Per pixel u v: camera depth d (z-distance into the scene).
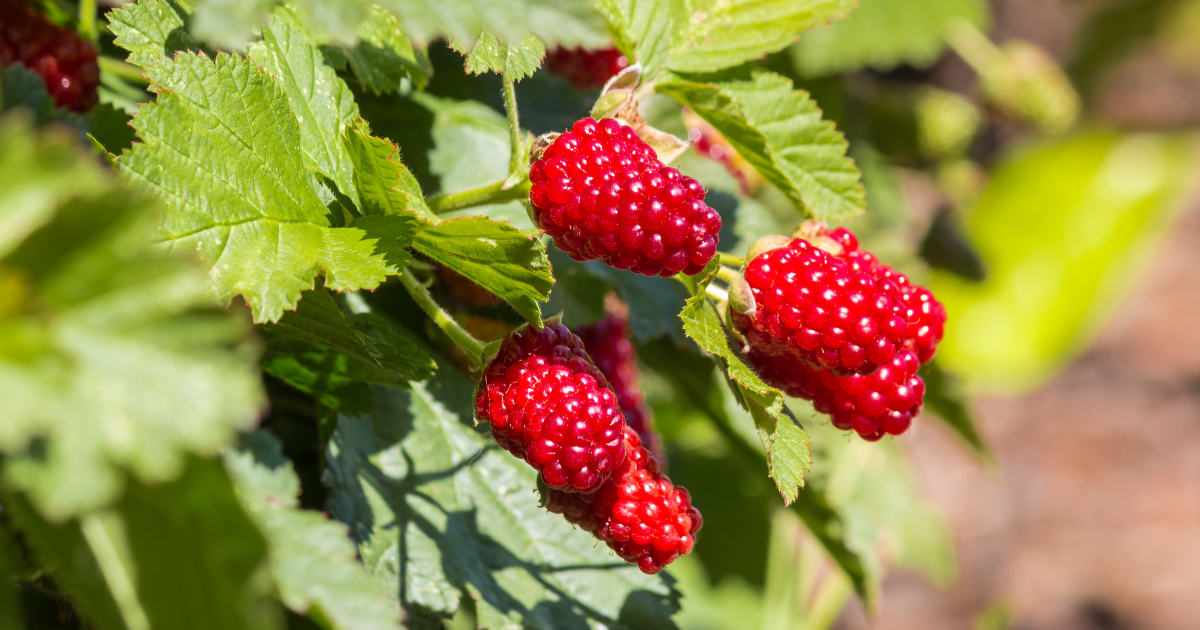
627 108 0.52
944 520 0.93
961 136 0.96
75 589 0.46
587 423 0.50
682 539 0.51
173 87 0.50
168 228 0.50
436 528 0.54
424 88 0.57
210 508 0.45
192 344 0.44
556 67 0.59
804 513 0.64
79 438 0.43
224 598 0.45
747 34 0.57
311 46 0.53
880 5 0.82
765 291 0.52
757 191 0.75
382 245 0.51
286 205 0.51
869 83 0.97
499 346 0.51
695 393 0.66
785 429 0.52
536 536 0.55
